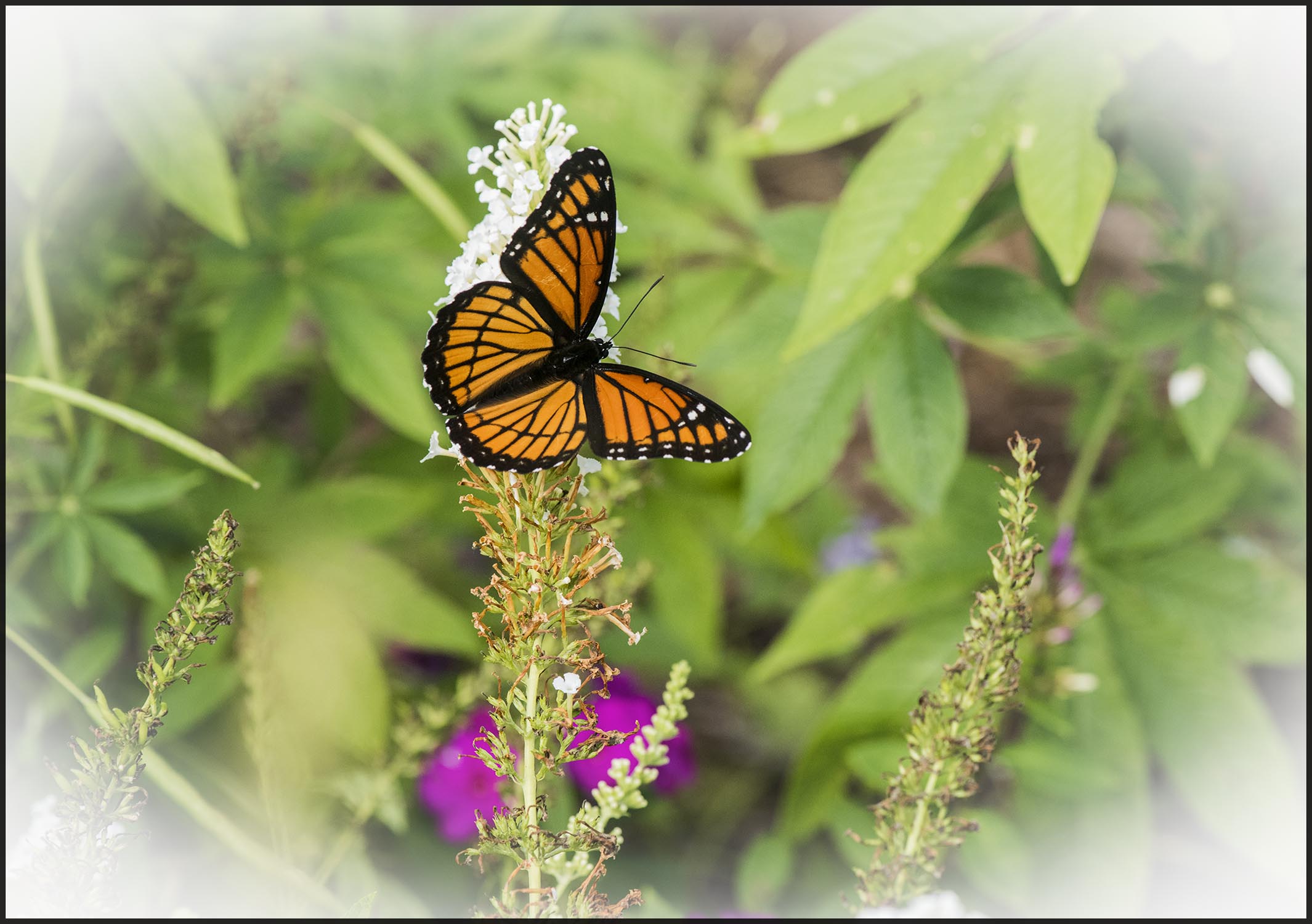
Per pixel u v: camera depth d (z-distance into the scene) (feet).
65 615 3.61
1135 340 3.50
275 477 3.67
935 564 3.55
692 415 3.07
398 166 3.47
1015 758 3.36
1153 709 3.46
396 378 3.59
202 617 2.97
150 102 3.38
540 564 2.96
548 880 3.13
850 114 3.33
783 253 3.58
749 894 3.57
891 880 3.02
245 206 3.66
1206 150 3.55
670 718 3.00
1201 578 3.51
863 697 3.51
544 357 3.06
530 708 2.97
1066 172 3.23
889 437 3.45
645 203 3.73
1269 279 3.48
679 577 3.67
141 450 3.70
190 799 3.19
